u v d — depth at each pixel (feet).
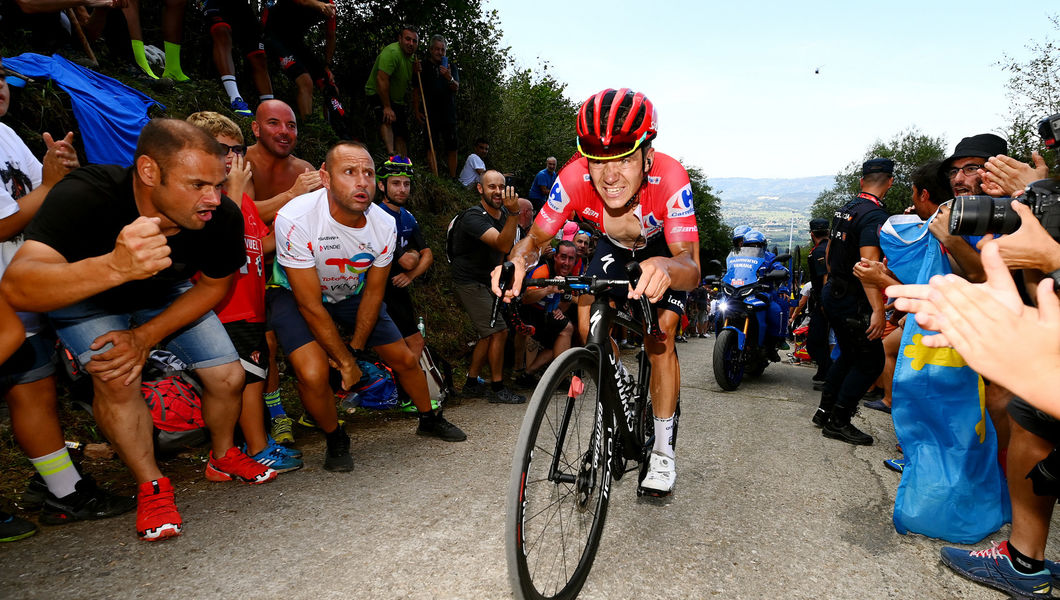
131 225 5.00
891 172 12.05
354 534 7.00
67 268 5.17
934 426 7.48
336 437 9.33
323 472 9.12
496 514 7.66
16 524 6.68
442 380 11.40
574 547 6.63
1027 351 2.44
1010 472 6.15
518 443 5.28
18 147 7.07
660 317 7.84
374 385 12.17
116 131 11.24
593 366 6.43
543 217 8.24
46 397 6.88
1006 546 6.36
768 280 17.78
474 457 9.96
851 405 11.94
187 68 19.65
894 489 9.34
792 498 8.76
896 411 7.80
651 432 8.36
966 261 6.31
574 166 8.15
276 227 8.43
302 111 18.45
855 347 11.64
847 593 6.19
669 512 8.05
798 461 10.55
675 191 7.43
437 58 25.32
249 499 7.98
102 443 9.41
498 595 5.79
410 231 12.32
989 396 7.76
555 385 5.65
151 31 18.94
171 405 8.55
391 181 12.04
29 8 11.60
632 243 8.41
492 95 35.17
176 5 15.47
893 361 14.08
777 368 22.09
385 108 21.88
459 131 32.58
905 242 7.96
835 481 9.57
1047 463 5.43
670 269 6.42
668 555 6.84
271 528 7.11
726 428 12.65
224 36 16.15
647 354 8.16
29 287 5.26
